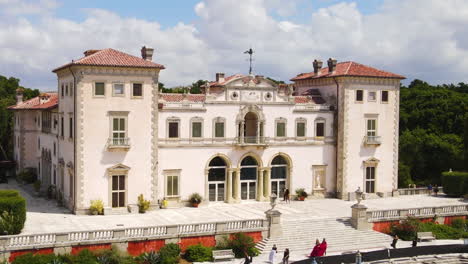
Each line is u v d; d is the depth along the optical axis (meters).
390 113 67.94
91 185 53.31
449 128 90.94
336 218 53.47
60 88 59.53
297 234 49.09
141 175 55.41
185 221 50.22
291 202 62.72
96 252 40.38
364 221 51.88
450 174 69.19
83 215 52.62
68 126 55.84
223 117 60.31
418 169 85.00
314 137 65.00
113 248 41.34
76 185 52.75
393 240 48.09
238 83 60.75
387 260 43.16
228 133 60.72
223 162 61.25
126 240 42.31
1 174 76.94
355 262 41.56
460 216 58.03
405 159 84.69
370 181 67.25
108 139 53.72
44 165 70.19
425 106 94.44
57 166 60.88
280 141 63.28
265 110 62.28
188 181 58.88
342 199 65.12
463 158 80.56
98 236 41.75
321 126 65.44
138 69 54.59
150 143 55.69
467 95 99.50
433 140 84.50
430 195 70.50
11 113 91.94
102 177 53.75
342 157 65.06
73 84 53.59
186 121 58.44
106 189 54.03
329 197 66.19
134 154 55.00
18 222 42.78
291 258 43.94
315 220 52.38
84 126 52.78
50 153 66.12
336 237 49.62
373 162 66.88
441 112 91.56
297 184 64.50
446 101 92.44
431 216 56.03
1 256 38.16
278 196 64.31
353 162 65.81
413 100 98.69
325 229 50.72
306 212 56.34
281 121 63.19
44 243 39.66
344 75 63.91
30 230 44.78
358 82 65.56
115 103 53.94
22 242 39.28
